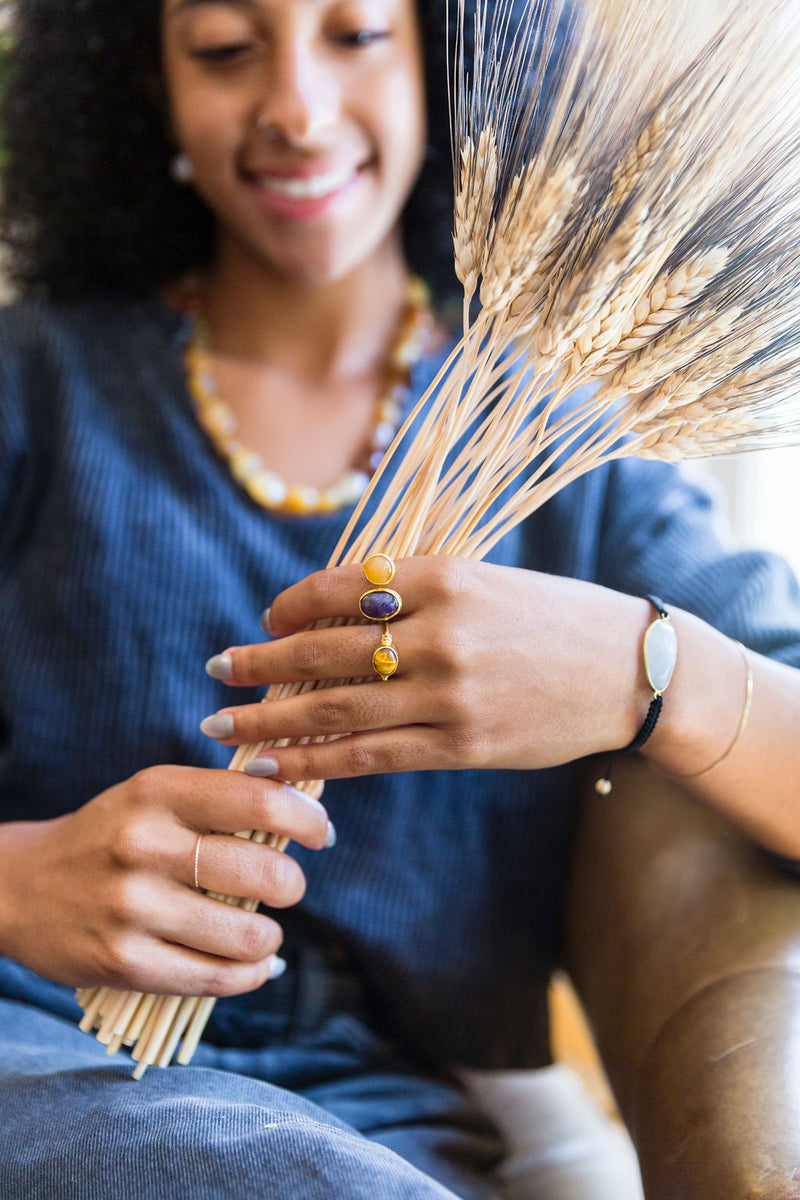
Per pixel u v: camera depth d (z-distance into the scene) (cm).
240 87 72
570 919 81
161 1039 65
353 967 78
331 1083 75
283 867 63
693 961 69
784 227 55
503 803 80
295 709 60
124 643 78
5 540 83
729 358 56
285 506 80
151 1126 58
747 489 131
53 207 89
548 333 55
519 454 80
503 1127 78
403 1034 79
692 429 58
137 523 80
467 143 57
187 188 88
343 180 74
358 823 77
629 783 79
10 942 65
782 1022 63
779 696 67
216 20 71
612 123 55
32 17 87
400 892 77
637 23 55
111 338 84
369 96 72
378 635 59
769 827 68
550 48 58
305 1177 55
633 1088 69
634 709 64
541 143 59
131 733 78
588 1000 78
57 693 79
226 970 63
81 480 80
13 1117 61
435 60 77
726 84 54
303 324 82
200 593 79
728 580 77
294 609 60
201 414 81
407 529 61
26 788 79
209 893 64
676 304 54
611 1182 75
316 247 75
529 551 81
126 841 62
